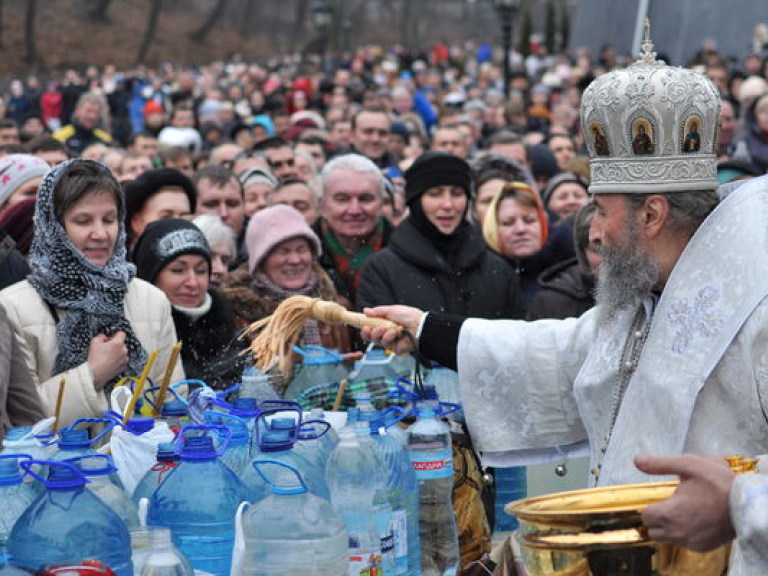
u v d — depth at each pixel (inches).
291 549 148.3
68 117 1101.1
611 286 167.2
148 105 906.1
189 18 3139.8
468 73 1898.4
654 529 131.4
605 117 164.1
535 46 2332.7
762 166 516.7
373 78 1540.4
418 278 295.7
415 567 177.3
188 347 261.1
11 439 166.4
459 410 207.3
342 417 191.6
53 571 131.0
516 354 190.2
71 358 224.1
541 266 362.9
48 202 228.1
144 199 321.4
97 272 228.8
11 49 2699.3
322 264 327.0
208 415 177.3
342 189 324.8
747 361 151.9
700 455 154.5
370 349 225.0
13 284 238.2
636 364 166.6
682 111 160.4
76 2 2923.2
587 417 175.2
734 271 154.9
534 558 138.3
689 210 162.4
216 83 1363.2
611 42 1141.7
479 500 198.4
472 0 3774.6
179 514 155.6
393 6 3668.8
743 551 125.6
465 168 303.0
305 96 1139.9
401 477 172.9
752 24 840.3
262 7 3233.3
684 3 813.2
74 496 143.2
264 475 159.8
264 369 197.5
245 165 460.1
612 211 166.2
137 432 175.2
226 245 312.0
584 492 142.1
